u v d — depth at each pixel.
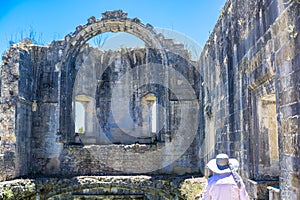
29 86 21.17
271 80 8.92
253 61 10.04
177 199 17.58
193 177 19.06
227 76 13.57
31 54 21.58
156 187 19.02
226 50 13.73
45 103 21.61
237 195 6.65
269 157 10.27
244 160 10.92
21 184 17.77
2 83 19.52
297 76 6.77
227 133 13.54
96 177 19.59
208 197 6.75
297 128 6.80
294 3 6.86
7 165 18.50
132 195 19.25
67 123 21.83
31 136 21.25
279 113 7.76
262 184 9.67
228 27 13.30
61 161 21.23
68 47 21.97
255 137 10.41
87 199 19.34
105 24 22.16
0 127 19.17
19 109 19.67
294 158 6.95
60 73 21.77
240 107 11.50
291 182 7.09
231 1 12.69
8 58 19.67
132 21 21.95
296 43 6.79
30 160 21.00
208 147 18.36
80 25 22.02
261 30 9.22
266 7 8.75
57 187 19.09
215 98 16.22
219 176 6.80
